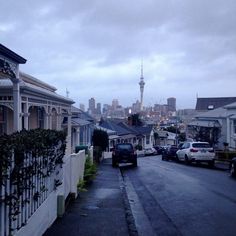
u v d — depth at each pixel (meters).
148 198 13.45
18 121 11.37
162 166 28.58
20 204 5.91
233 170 20.61
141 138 78.88
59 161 9.29
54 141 8.38
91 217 9.42
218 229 8.94
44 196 7.86
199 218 10.11
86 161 17.48
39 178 7.28
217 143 44.34
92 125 43.12
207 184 17.06
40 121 19.42
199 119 51.97
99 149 34.59
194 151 29.31
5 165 4.80
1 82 13.20
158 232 8.67
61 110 21.27
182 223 9.57
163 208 11.55
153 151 57.91
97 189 14.34
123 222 8.95
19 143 5.43
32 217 6.70
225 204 12.06
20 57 10.62
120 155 28.44
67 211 10.09
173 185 16.84
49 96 16.89
